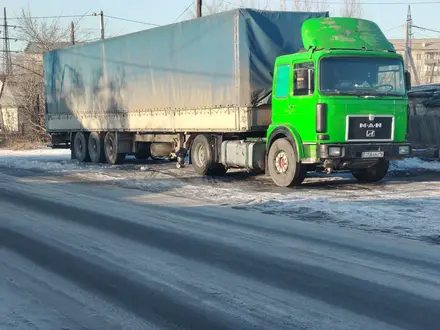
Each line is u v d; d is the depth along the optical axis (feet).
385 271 21.74
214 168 53.52
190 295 19.24
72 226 30.86
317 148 41.27
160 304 18.40
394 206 35.19
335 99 40.96
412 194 40.47
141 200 39.68
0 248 26.18
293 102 43.11
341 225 30.25
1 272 22.33
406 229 28.89
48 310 17.94
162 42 56.39
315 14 48.93
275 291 19.57
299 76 41.98
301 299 18.74
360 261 23.16
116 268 22.58
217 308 17.97
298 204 35.99
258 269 22.22
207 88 50.52
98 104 69.72
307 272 21.74
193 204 37.63
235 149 49.29
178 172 58.54
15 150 118.42
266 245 26.00
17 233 29.22
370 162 42.42
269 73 46.98
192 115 52.80
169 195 41.96
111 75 66.28
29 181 52.39
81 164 71.26
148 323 16.79
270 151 45.88
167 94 56.24
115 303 18.54
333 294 19.19
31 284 20.71
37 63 145.59
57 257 24.41
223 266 22.71
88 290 19.92
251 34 46.44
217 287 20.07
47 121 84.02
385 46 43.55
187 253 24.79
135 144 67.15
